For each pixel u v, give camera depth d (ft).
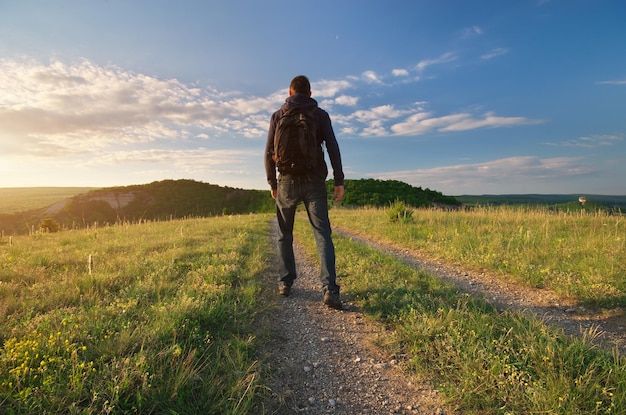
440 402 7.75
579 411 6.70
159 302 11.89
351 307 13.76
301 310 13.47
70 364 7.55
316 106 13.70
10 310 11.55
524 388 7.54
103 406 6.32
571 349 8.86
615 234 25.17
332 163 14.07
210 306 11.57
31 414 6.05
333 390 8.23
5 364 7.36
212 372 7.89
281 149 13.47
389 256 23.20
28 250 27.17
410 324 11.38
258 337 10.55
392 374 8.96
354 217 61.98
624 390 7.13
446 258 24.40
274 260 24.16
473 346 9.22
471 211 48.47
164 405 6.77
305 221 56.65
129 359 7.65
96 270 17.90
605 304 13.82
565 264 18.94
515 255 22.04
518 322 10.69
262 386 7.77
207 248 25.40
